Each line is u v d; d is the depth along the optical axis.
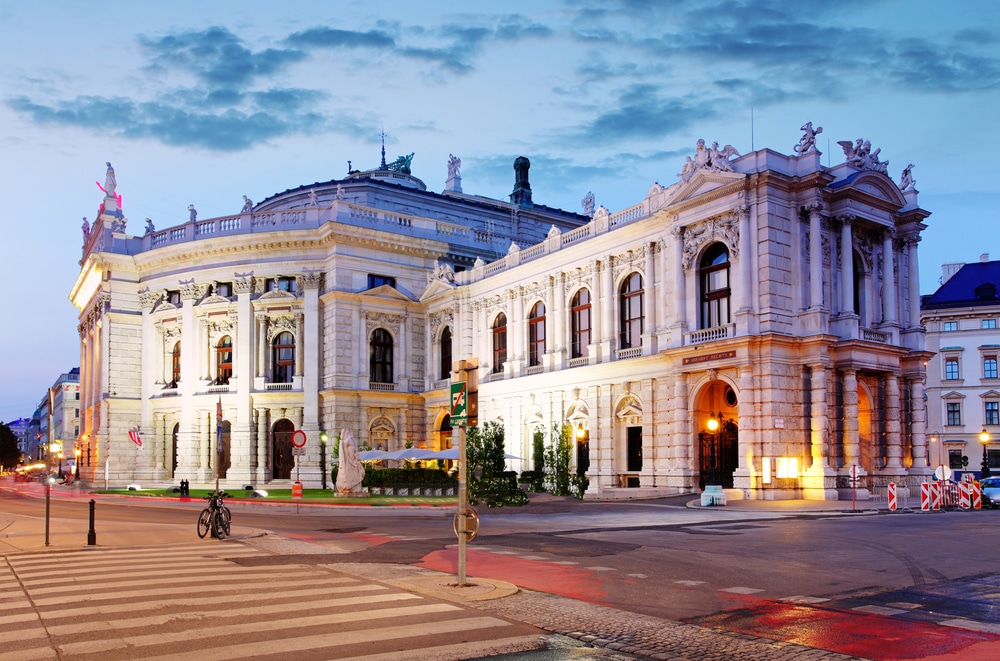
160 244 70.56
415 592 14.48
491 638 11.11
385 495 46.44
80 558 19.73
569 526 28.19
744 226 41.53
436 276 65.12
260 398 64.25
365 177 76.81
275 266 65.06
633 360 46.62
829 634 11.56
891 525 27.02
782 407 40.00
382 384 64.38
